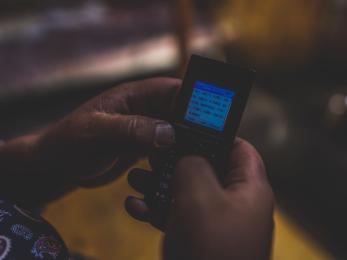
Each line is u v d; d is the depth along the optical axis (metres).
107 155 0.39
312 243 0.79
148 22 1.37
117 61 1.19
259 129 1.10
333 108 1.11
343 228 0.81
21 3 1.36
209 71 0.38
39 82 1.11
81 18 1.38
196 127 0.37
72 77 1.13
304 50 1.35
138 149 0.37
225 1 1.39
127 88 0.39
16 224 0.35
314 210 0.86
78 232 0.81
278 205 0.88
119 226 0.83
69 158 0.39
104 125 0.36
